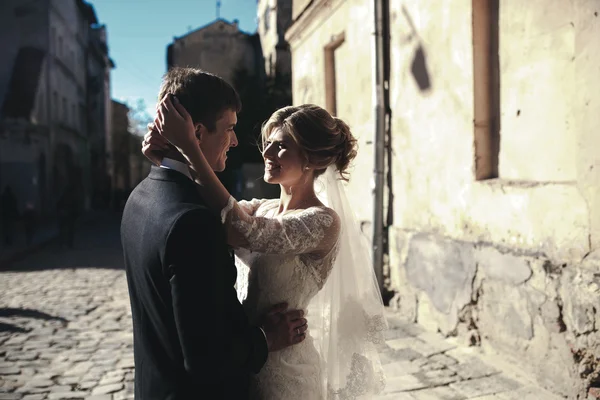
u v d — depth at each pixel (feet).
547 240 10.98
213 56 83.92
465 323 13.97
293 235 4.83
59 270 29.81
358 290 5.64
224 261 4.02
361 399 5.50
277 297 5.08
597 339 9.66
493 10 13.34
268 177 5.36
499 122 13.25
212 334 3.77
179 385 4.09
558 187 10.62
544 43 11.45
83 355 14.34
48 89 71.92
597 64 9.44
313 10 25.29
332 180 5.66
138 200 4.55
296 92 29.91
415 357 13.10
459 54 14.02
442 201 15.14
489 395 10.75
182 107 4.32
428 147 15.83
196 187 4.43
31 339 15.85
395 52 17.84
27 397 11.47
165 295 3.99
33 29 72.33
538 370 11.20
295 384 5.15
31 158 64.39
